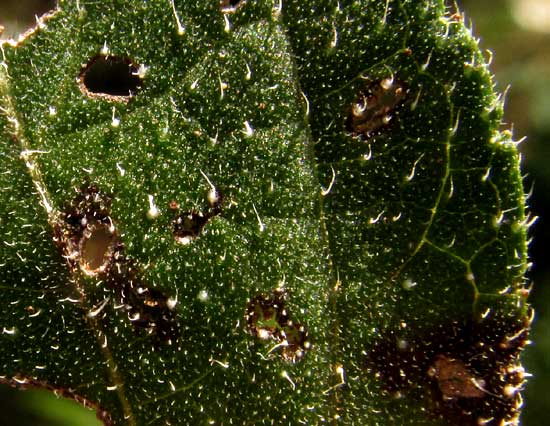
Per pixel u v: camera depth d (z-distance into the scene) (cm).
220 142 7
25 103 7
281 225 7
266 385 7
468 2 15
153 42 7
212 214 7
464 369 7
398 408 7
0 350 7
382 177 7
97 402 7
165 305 7
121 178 7
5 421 10
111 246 7
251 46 7
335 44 7
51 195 7
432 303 7
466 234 7
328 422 7
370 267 7
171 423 7
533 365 12
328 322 7
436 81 7
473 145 7
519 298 7
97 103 7
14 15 11
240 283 7
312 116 7
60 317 7
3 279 7
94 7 7
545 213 13
